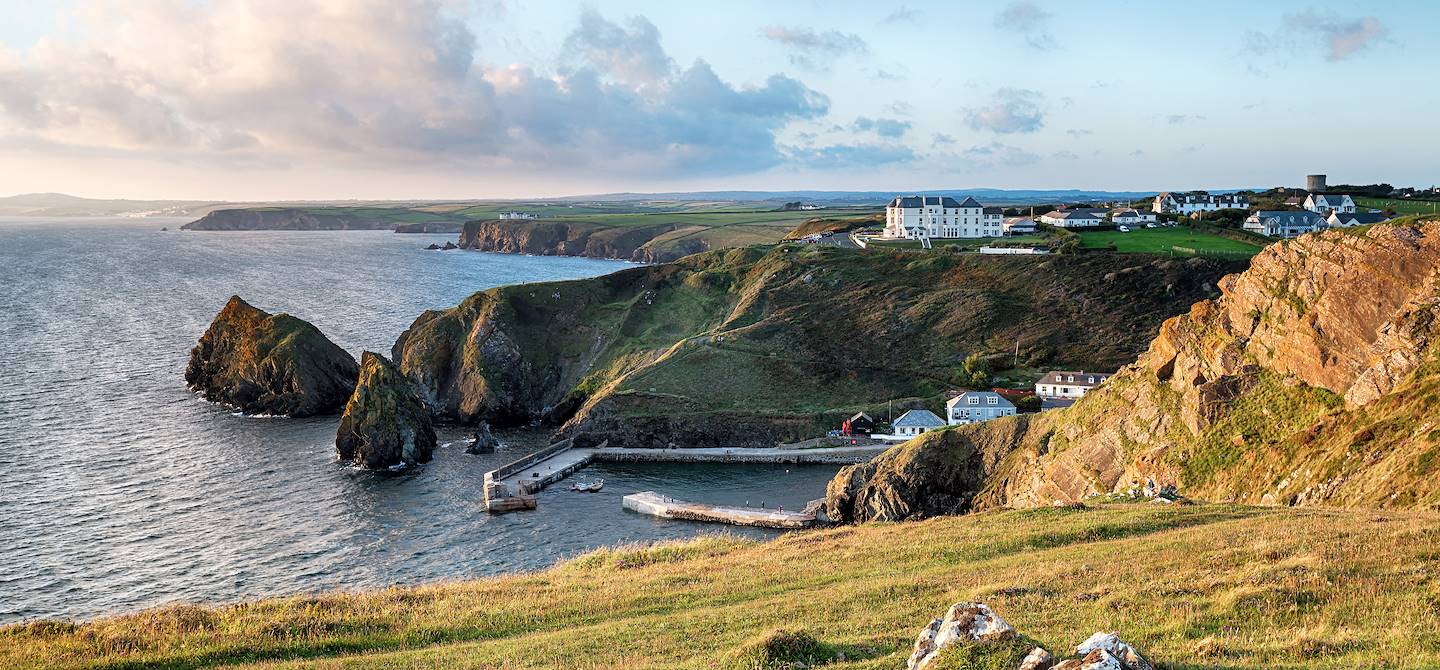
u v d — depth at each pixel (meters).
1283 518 45.84
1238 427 76.25
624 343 176.50
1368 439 60.34
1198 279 163.12
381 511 102.81
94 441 125.62
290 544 91.25
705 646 33.41
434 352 167.75
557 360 174.12
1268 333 80.25
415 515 102.00
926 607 35.88
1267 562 35.69
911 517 96.06
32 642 41.72
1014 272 176.62
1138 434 84.50
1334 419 67.31
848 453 129.38
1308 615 28.72
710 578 47.97
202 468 116.12
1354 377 70.75
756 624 36.19
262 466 118.31
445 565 86.81
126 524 94.62
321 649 38.28
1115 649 22.06
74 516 96.25
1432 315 66.88
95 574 81.62
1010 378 148.25
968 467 99.31
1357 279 73.50
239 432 135.00
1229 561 37.00
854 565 47.75
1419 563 32.50
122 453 120.62
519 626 40.81
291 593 78.56
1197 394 80.44
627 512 106.56
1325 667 23.86
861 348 161.25
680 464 130.12
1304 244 81.31
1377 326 71.19
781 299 178.38
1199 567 36.97
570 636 37.31
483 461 127.25
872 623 34.16
